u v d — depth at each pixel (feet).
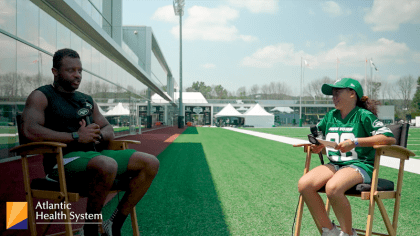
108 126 6.97
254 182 14.24
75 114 6.09
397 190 6.10
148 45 72.84
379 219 8.95
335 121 7.02
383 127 6.00
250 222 8.53
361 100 6.77
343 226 5.87
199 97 188.14
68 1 23.09
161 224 8.25
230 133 66.74
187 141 40.73
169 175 15.75
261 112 125.29
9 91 20.52
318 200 6.18
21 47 21.79
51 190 5.28
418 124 130.93
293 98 265.54
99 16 39.50
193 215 9.11
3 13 19.85
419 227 8.29
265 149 30.60
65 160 5.46
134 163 5.90
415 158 24.35
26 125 5.32
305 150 7.10
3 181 13.30
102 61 39.58
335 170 6.33
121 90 50.24
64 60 5.97
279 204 10.48
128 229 7.79
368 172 6.00
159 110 114.42
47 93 5.83
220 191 12.34
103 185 5.22
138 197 5.96
